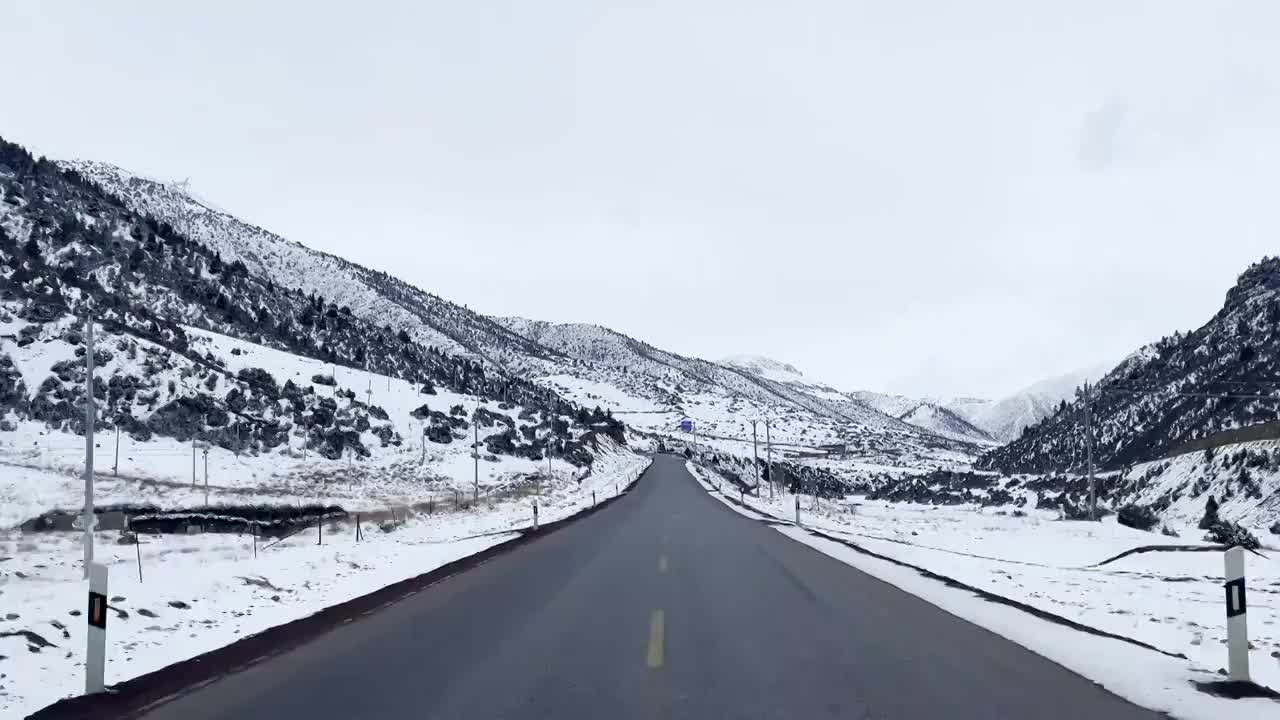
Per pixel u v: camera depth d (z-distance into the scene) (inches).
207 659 366.9
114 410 2468.0
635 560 790.5
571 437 4249.5
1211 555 1075.9
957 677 326.0
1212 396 3120.1
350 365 4613.7
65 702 292.7
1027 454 5002.5
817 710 279.1
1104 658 355.3
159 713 281.1
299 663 358.3
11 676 324.8
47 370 2484.0
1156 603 597.0
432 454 3110.2
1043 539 1454.2
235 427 2667.3
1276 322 3371.1
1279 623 536.1
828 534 1210.6
